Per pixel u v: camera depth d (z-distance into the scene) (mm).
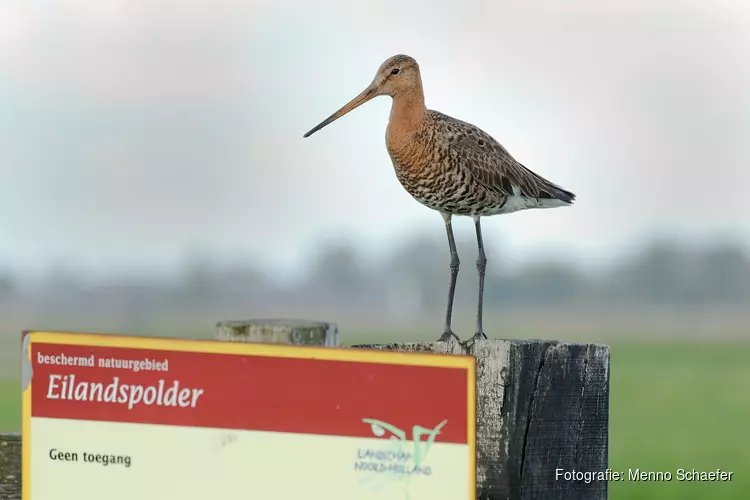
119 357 9781
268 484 9562
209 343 9672
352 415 9492
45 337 9875
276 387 9570
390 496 9477
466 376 9391
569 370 10789
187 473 9680
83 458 9852
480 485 10727
